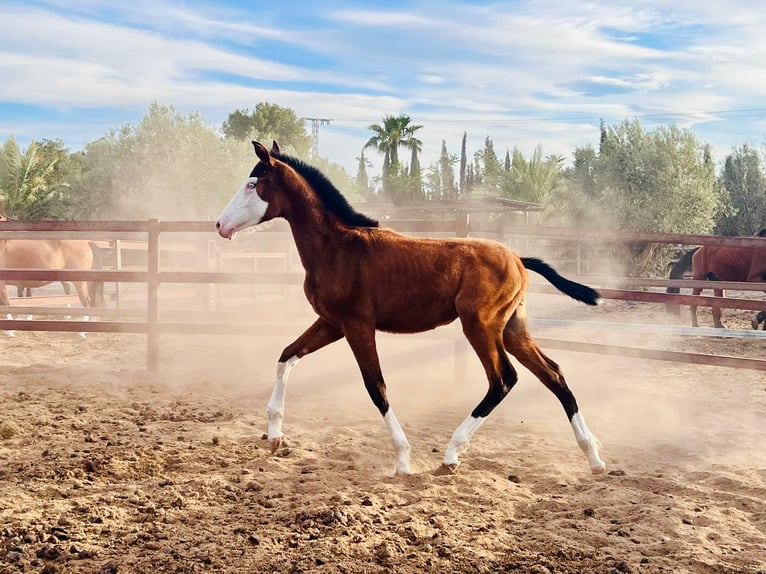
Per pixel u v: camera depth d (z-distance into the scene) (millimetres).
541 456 5141
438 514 4008
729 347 10773
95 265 12688
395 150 64500
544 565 3418
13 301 11797
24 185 37062
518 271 4902
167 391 7207
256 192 5086
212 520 3906
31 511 3943
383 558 3465
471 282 4758
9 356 9359
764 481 4617
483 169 43875
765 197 31000
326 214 5004
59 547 3486
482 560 3443
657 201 27047
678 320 13836
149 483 4465
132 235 13211
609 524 3904
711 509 4094
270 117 64625
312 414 6344
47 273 8305
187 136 34906
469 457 5121
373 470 4785
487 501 4223
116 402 6699
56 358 9242
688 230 26875
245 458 5043
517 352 4984
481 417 4766
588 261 22875
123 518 3910
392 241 4918
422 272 4801
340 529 3746
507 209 26859
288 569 3342
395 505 4172
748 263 12297
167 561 3402
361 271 4820
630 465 4992
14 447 5250
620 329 7398
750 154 31859
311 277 4992
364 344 4840
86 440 5379
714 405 6844
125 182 35062
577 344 7520
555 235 7711
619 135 28562
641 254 22844
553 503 4191
